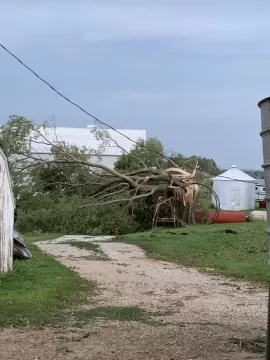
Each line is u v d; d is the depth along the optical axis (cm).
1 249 1191
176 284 1241
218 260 1720
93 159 4228
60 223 2809
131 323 820
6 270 1226
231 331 789
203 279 1328
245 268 1509
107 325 800
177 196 2992
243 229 2481
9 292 1002
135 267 1505
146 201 3078
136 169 3334
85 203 2844
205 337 744
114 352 653
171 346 689
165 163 3444
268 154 512
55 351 651
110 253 1814
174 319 866
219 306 998
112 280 1263
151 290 1152
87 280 1232
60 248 1936
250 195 3984
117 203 2900
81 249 1911
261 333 780
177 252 1859
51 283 1114
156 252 1847
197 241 2097
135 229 2953
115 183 3052
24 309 867
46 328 767
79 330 761
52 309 890
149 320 850
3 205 1210
